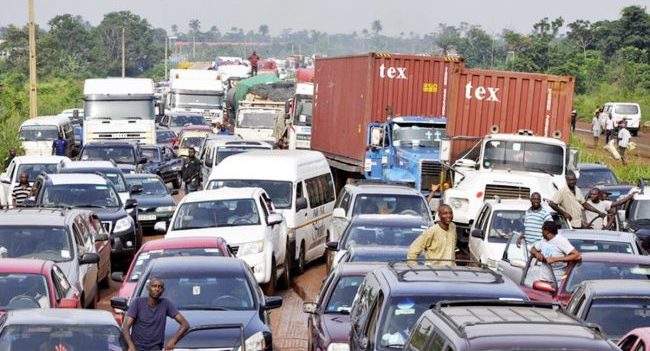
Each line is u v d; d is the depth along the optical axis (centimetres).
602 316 1586
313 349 1794
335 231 3111
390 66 4400
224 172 3356
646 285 1650
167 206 4225
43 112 11294
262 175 3341
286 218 3241
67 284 2083
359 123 4494
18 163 4434
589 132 9056
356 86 4559
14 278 1933
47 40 19038
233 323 1752
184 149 7156
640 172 5203
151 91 6712
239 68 11406
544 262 1983
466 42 17000
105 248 2948
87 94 6606
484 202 3020
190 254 2328
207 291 1900
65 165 4212
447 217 2050
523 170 3525
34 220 2489
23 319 1513
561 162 3516
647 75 11925
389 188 3159
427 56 4422
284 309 2772
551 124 3841
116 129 6594
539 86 3838
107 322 1525
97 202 3428
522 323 1091
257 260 2788
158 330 1659
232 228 2852
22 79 15688
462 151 3866
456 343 1032
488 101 3853
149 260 2198
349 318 1745
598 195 3061
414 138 4097
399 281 1463
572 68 12206
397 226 2553
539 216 2436
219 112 9088
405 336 1379
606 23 13750
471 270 1566
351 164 4603
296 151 3684
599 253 2000
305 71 7806
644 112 10175
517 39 13238
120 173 4169
